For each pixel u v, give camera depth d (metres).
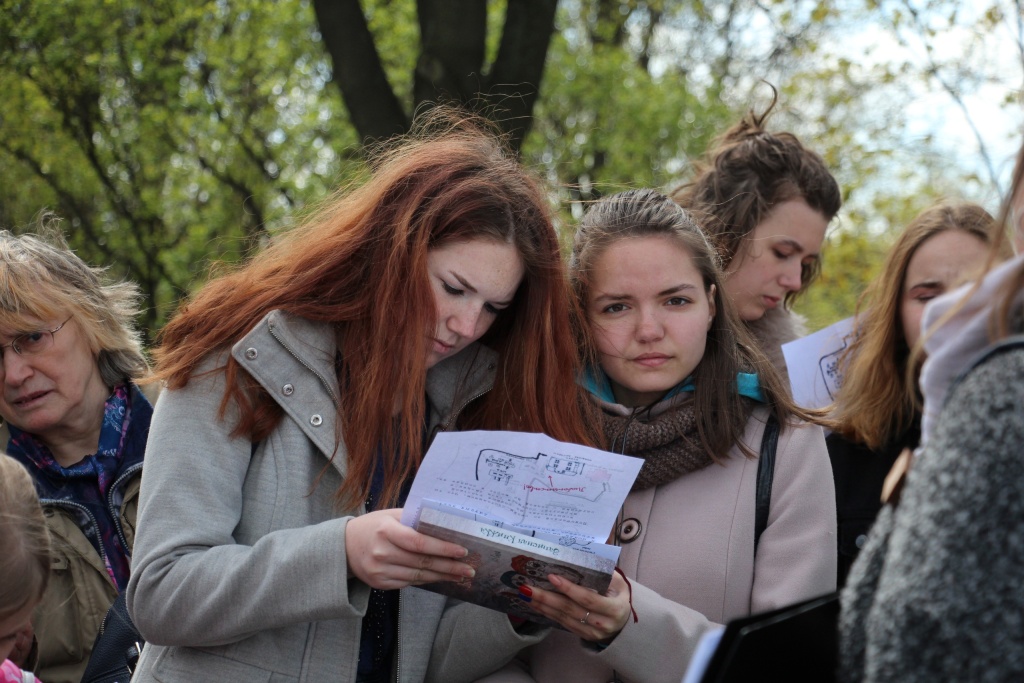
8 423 2.60
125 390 2.67
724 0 11.73
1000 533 0.96
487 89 6.52
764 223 2.92
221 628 1.72
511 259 1.93
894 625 1.00
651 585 2.04
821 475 2.05
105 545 2.53
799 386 2.68
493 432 1.66
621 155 11.57
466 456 1.67
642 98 11.52
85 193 10.48
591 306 2.14
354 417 1.86
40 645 2.42
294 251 1.99
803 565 1.97
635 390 2.14
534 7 6.54
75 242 10.30
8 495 1.65
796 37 9.68
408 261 1.87
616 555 1.70
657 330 2.06
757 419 2.13
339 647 1.84
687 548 2.03
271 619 1.70
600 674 2.04
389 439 1.89
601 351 2.14
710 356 2.15
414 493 1.69
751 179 2.95
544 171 2.42
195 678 1.79
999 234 1.15
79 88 9.74
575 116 12.17
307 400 1.86
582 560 1.69
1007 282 1.07
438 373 2.07
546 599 1.75
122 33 9.71
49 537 1.71
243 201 10.10
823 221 3.02
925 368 1.15
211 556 1.73
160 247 10.40
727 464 2.09
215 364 1.88
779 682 1.18
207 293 1.98
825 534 2.00
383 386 1.86
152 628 1.75
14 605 1.62
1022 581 0.96
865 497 2.42
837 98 9.22
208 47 10.18
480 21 6.40
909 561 1.01
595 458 1.67
